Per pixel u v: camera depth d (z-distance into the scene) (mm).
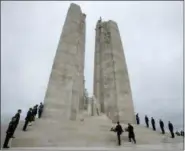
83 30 31250
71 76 24953
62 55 25750
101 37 33625
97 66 32250
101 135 14852
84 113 25094
